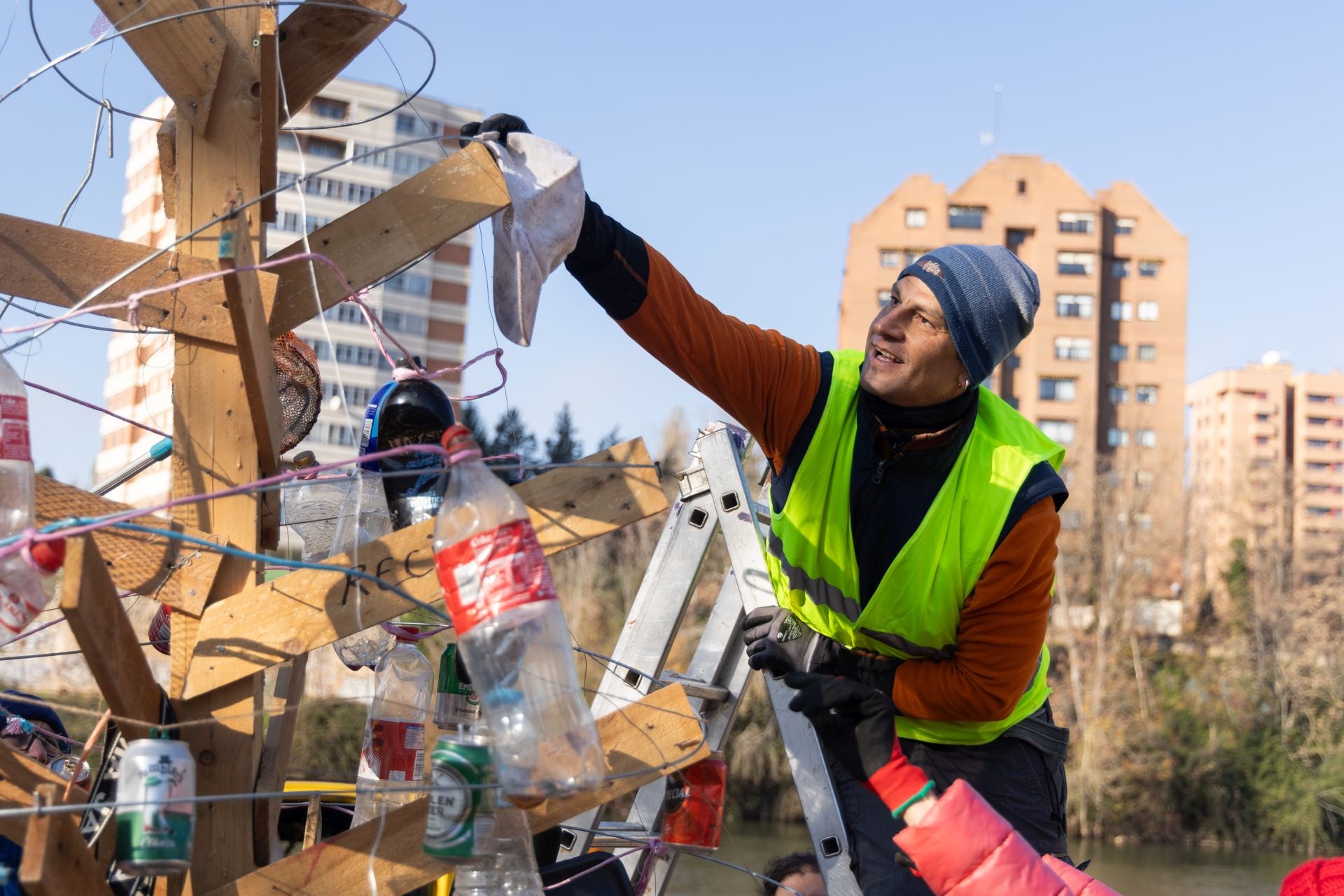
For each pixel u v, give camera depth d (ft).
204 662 5.69
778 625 8.53
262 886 5.56
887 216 246.68
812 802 8.38
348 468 6.80
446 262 138.82
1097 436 244.83
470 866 5.60
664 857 9.75
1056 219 247.29
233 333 5.86
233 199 5.42
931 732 8.45
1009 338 7.70
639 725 6.16
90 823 6.02
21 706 8.46
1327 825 122.11
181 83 5.98
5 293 5.75
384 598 5.81
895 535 7.91
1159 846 121.80
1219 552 211.00
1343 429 369.91
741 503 9.20
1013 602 7.79
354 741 33.24
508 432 104.68
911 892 7.74
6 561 4.90
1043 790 8.66
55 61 6.11
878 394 7.76
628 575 118.73
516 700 5.03
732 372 7.80
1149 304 252.21
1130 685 140.87
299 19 6.45
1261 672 139.95
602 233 7.17
